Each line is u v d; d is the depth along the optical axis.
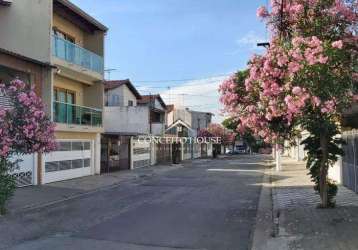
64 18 30.94
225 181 27.97
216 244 10.81
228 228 12.77
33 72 24.75
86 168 31.23
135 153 42.19
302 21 12.08
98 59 33.09
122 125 44.34
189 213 15.48
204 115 97.50
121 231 12.34
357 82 10.70
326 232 11.05
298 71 10.30
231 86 12.80
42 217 14.88
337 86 10.34
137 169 39.75
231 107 12.96
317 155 14.41
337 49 10.23
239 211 15.88
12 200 18.38
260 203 17.95
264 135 13.16
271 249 9.95
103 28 33.81
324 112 10.77
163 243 10.89
